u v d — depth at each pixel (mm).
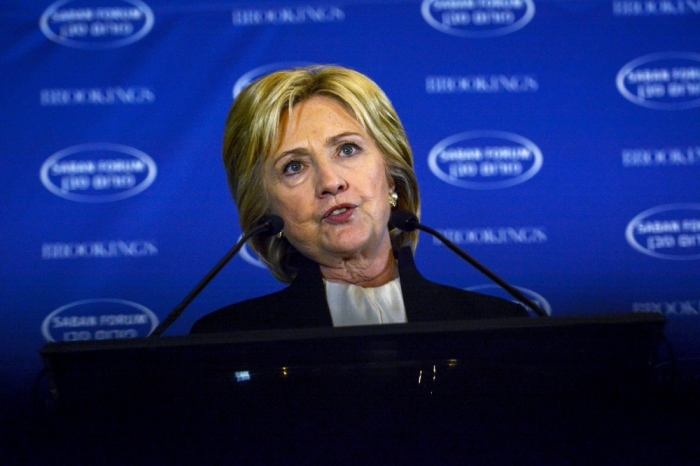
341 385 4223
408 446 4164
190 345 4023
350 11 8258
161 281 7801
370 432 4176
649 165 8016
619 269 7863
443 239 5715
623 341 4133
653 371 4195
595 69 8148
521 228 7898
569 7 8250
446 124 8039
